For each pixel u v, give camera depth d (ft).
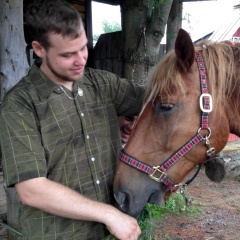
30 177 3.12
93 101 4.06
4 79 6.91
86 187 3.79
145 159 3.94
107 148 4.07
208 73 3.91
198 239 9.08
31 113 3.41
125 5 9.27
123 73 9.82
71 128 3.67
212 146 4.03
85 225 3.79
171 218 10.44
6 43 6.80
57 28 3.05
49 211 3.21
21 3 6.90
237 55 4.17
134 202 3.86
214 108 3.91
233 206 11.77
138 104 4.70
